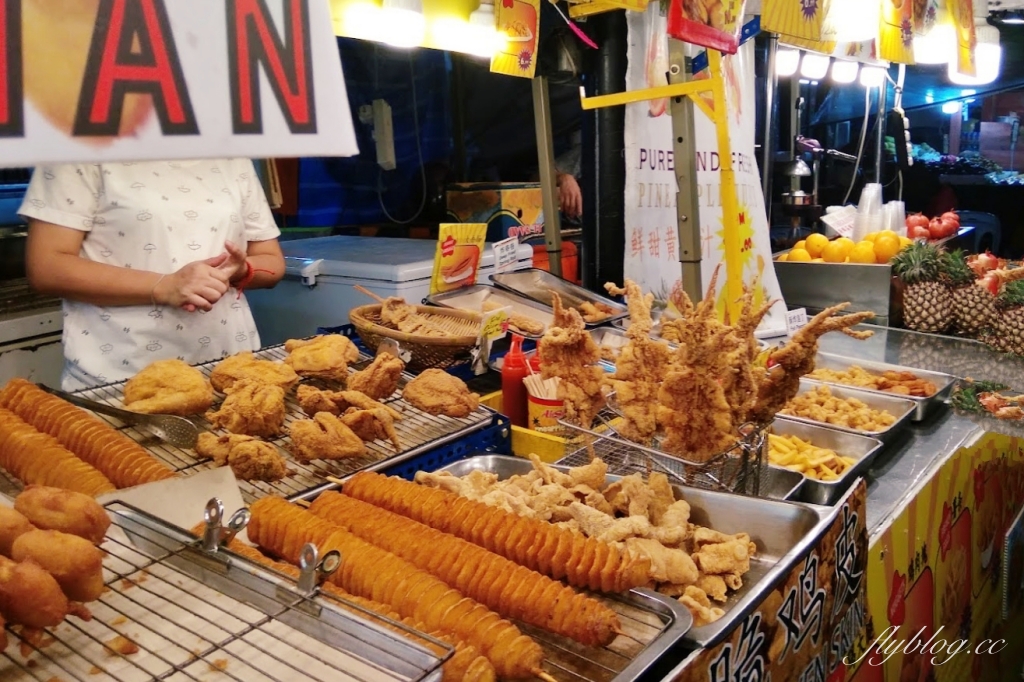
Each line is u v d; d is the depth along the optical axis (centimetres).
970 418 281
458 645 111
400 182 489
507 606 130
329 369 223
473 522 150
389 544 144
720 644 126
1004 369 334
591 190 381
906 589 215
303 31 86
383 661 100
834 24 339
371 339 255
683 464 175
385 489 164
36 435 163
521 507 162
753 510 168
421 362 255
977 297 378
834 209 510
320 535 140
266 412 188
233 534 128
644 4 257
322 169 459
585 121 373
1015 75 750
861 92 699
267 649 106
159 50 75
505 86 487
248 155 82
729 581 155
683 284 278
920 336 387
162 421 184
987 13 548
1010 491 307
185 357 258
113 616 114
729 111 352
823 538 154
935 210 707
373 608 119
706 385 169
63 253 238
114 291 234
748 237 360
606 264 374
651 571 147
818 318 176
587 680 121
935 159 790
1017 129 770
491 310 289
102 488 148
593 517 159
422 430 205
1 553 106
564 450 212
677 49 263
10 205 347
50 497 114
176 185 258
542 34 307
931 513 230
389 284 307
